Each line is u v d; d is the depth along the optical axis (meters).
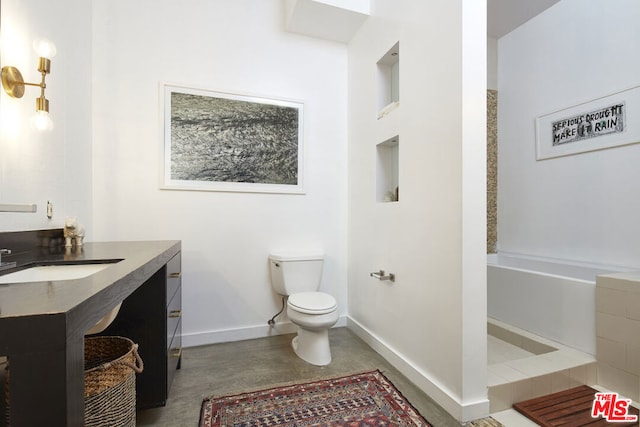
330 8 2.22
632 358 1.57
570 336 1.90
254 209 2.40
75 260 1.16
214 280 2.30
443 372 1.50
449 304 1.46
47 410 0.50
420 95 1.69
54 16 1.62
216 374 1.82
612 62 2.26
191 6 2.24
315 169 2.60
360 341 2.34
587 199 2.41
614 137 2.23
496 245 3.22
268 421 1.39
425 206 1.65
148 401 1.38
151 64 2.14
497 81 3.26
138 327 1.38
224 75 2.31
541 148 2.79
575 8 2.52
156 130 2.15
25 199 1.41
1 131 1.26
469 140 1.40
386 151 2.23
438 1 1.55
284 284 2.29
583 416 1.41
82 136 1.89
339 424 1.37
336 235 2.67
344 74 2.69
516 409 1.48
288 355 2.09
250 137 2.38
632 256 2.12
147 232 2.13
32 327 0.49
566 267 2.42
